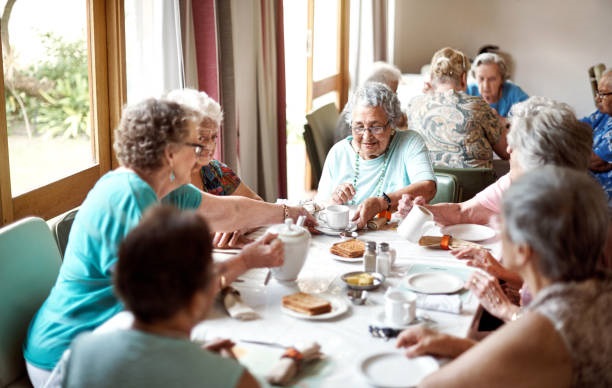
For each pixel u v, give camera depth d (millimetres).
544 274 1254
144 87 2990
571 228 1215
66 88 2688
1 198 2295
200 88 3242
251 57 3852
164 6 2971
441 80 3625
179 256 1088
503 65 4586
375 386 1333
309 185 5492
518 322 1234
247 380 1118
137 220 1682
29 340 1779
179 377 1078
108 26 2832
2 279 1803
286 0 4824
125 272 1098
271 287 1827
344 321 1626
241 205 2227
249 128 3932
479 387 1201
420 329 1482
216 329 1576
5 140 2301
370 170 2787
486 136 3539
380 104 2678
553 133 1876
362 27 5832
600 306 1202
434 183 2662
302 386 1340
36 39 2506
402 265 1994
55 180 2625
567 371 1190
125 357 1083
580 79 6582
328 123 3969
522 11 6559
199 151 2268
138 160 1748
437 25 6703
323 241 2229
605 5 6355
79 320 1729
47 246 1984
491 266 1970
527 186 1260
